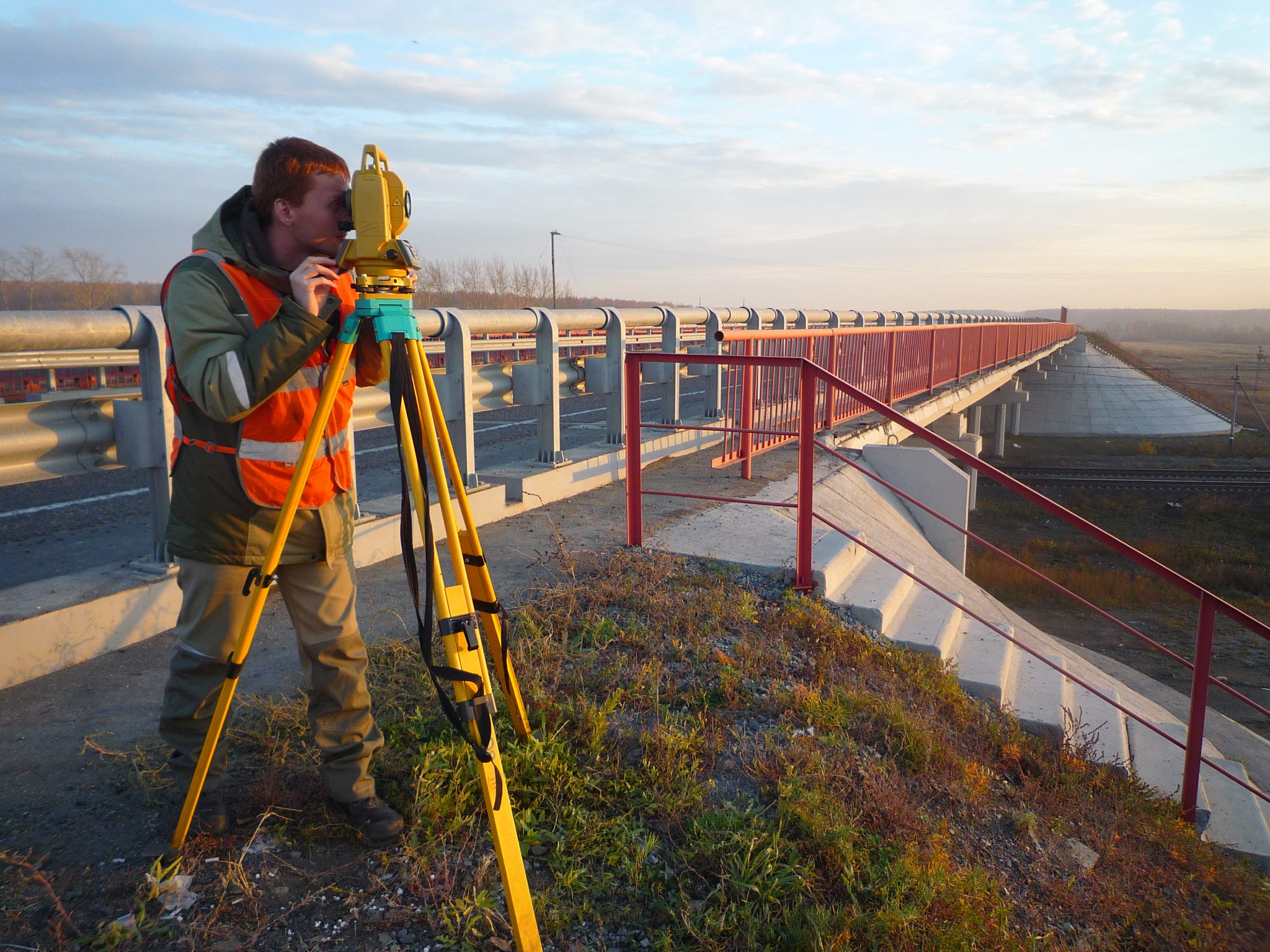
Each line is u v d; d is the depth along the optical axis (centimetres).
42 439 327
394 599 424
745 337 681
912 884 254
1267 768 976
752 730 330
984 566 2211
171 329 191
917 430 450
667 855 253
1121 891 324
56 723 291
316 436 198
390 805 256
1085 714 536
